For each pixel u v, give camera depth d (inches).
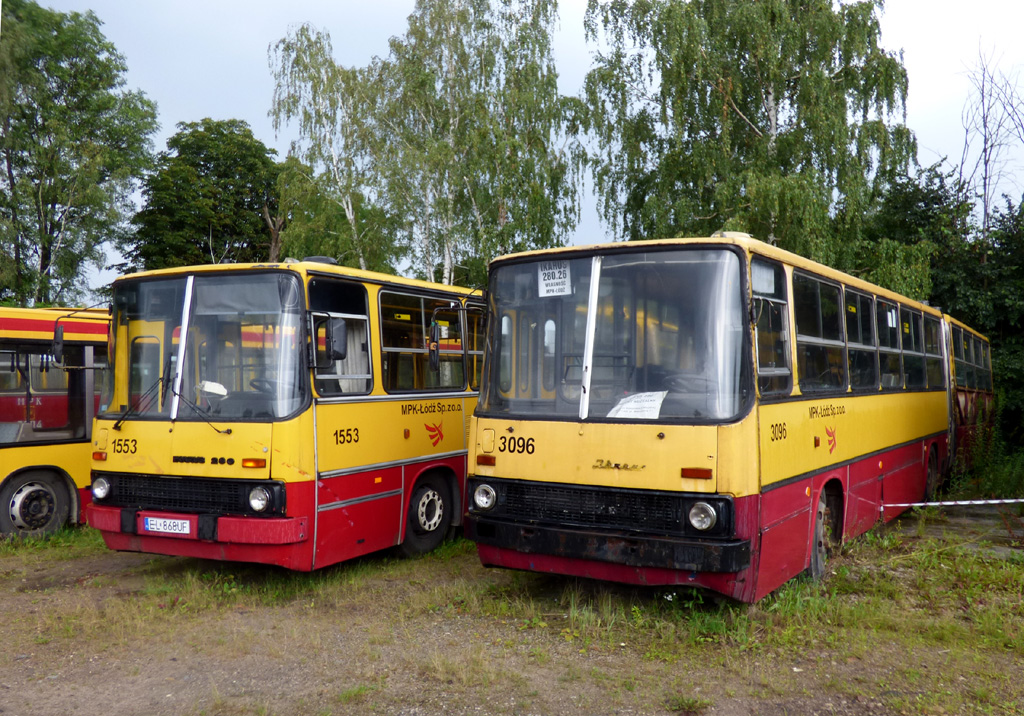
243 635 251.1
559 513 251.1
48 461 402.6
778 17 947.3
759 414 237.9
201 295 304.3
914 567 321.4
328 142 1167.6
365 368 328.8
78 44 1514.5
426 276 1167.6
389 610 276.5
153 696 205.0
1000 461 609.9
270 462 283.1
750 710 191.6
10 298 1354.6
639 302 248.7
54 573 339.9
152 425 300.4
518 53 1131.3
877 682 206.8
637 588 291.7
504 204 1096.2
